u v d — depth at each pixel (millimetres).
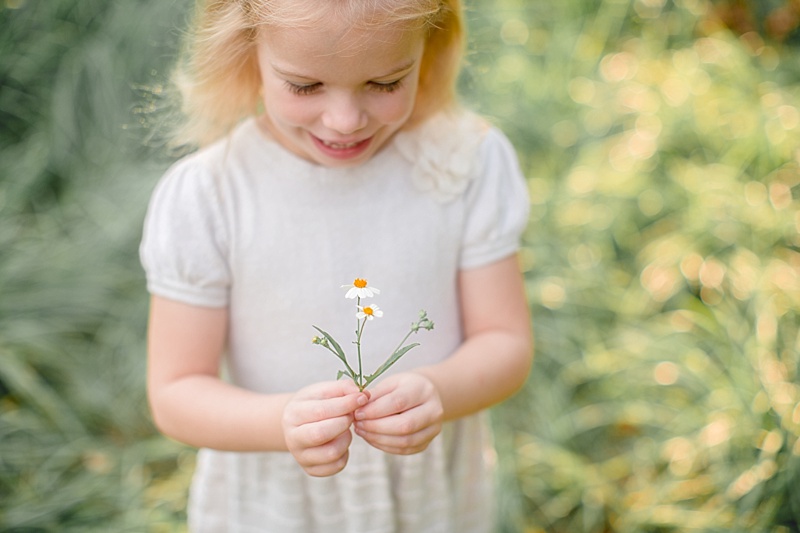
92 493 2283
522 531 2143
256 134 1338
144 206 2965
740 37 3732
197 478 1579
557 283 2744
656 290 2738
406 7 1086
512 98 3312
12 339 2582
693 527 2117
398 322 1361
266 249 1321
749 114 3205
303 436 1152
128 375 2594
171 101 1458
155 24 3322
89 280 2775
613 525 2223
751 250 2766
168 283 1322
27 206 3115
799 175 3004
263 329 1360
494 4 3738
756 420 2230
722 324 2518
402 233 1344
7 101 3369
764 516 2070
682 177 3045
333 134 1175
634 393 2486
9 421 2430
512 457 2293
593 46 3658
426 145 1355
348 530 1473
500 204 1393
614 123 3273
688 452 2305
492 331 1405
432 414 1202
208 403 1306
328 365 1367
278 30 1100
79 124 3287
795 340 2398
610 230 2924
